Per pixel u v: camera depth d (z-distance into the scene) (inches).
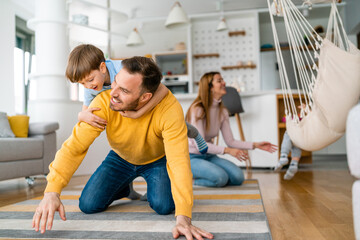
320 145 58.6
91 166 145.0
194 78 285.6
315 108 55.0
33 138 116.3
